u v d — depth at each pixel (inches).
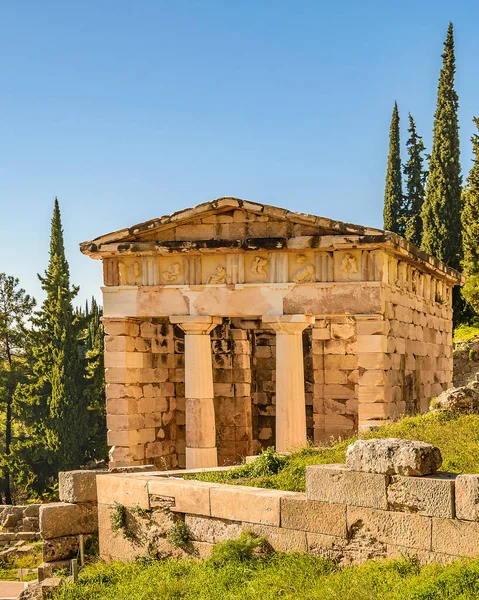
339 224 1115.9
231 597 525.0
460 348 1897.1
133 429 1259.8
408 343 1280.8
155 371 1355.8
